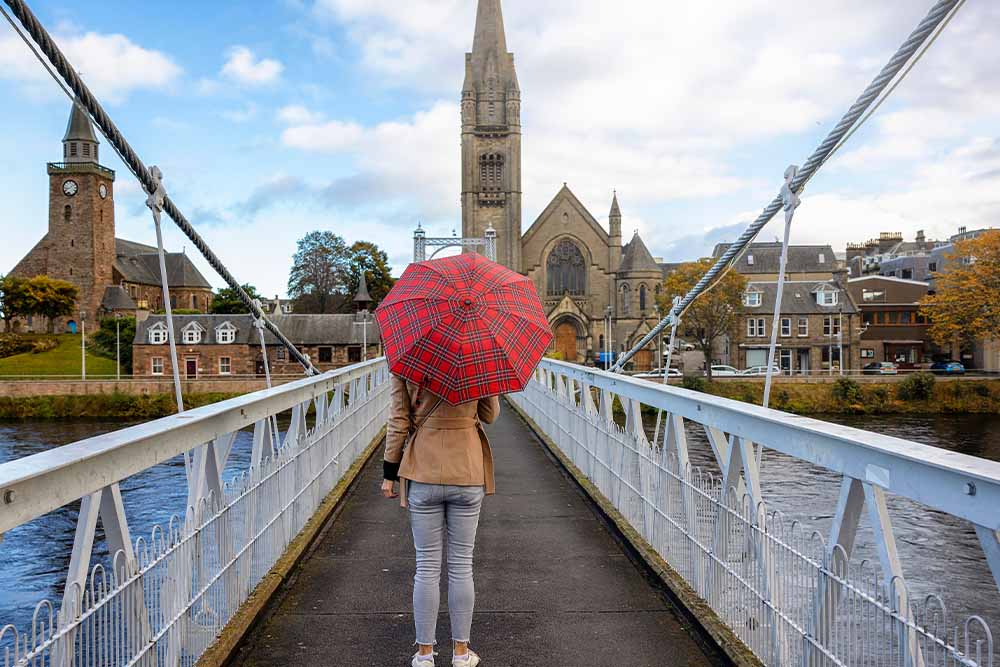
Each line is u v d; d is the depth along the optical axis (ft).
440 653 14.62
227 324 227.40
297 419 22.45
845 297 230.68
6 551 55.36
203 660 12.92
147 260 374.84
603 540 22.75
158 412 194.90
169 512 62.39
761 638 13.03
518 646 14.97
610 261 261.44
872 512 9.73
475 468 13.53
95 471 9.85
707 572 16.03
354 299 294.05
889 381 181.47
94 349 280.51
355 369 34.58
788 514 55.31
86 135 326.44
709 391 177.99
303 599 17.58
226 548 14.76
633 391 22.66
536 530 23.95
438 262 14.10
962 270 196.65
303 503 22.47
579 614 16.67
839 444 10.55
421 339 12.80
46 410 192.34
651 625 16.01
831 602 10.65
